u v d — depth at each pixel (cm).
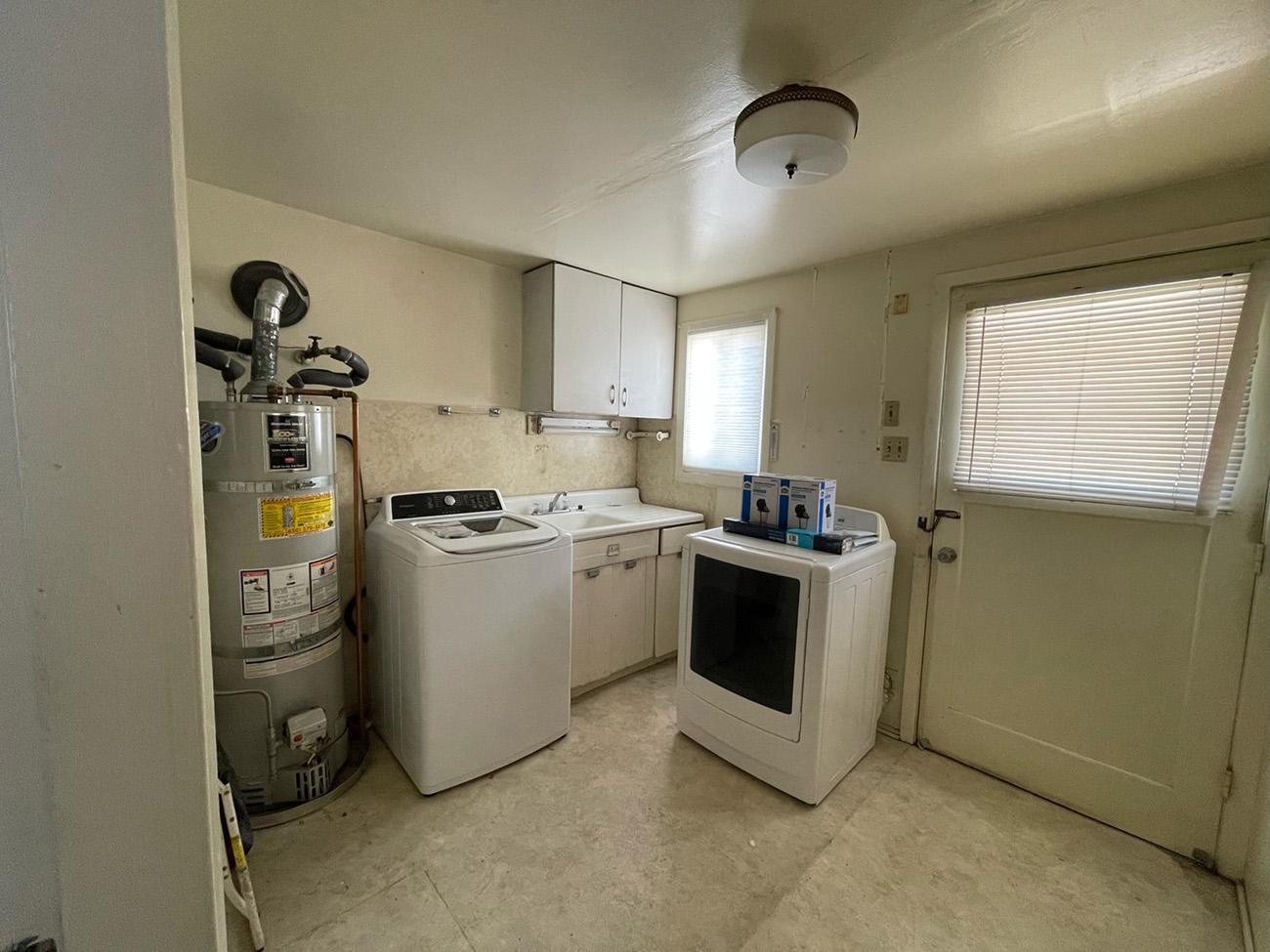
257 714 169
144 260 36
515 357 274
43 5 32
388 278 227
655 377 307
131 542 37
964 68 113
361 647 207
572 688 251
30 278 33
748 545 203
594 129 142
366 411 226
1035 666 191
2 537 33
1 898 36
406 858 157
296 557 171
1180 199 159
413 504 228
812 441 254
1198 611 159
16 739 35
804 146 121
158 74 36
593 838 166
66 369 34
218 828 43
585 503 311
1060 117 129
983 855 162
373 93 127
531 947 130
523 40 108
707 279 278
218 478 158
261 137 147
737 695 200
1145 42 103
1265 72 110
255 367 171
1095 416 176
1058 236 182
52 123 33
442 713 181
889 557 210
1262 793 144
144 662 38
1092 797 179
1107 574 175
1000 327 196
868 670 205
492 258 252
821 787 183
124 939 39
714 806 182
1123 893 149
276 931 133
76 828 37
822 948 132
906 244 219
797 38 106
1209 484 155
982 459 202
